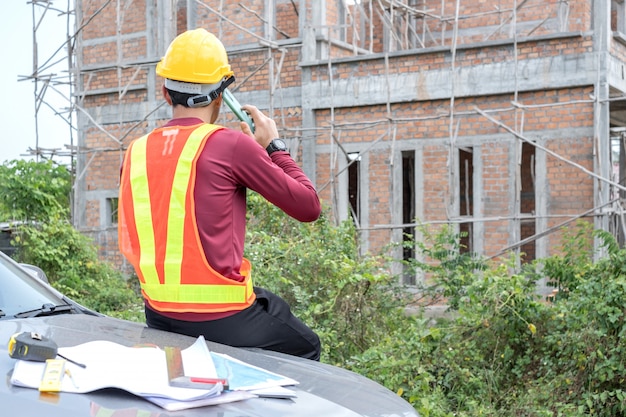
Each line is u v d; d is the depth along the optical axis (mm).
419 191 14250
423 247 9023
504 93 13469
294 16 17062
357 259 8984
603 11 12688
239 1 16625
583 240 8117
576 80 12875
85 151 16656
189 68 3047
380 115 14531
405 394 6012
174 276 2932
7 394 2209
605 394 5949
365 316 7617
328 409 2367
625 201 14211
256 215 9078
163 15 17328
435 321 9031
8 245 13203
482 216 13758
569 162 11969
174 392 2236
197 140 2957
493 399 6543
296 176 3074
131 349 2613
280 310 3137
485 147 13742
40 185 13273
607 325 6184
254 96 16062
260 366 2693
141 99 17406
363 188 14734
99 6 18750
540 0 17797
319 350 3271
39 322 2994
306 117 15078
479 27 18625
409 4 19172
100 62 18719
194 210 2912
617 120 17281
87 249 12641
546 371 6684
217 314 2961
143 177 2990
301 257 7781
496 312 6969
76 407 2154
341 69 14766
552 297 7758
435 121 14086
